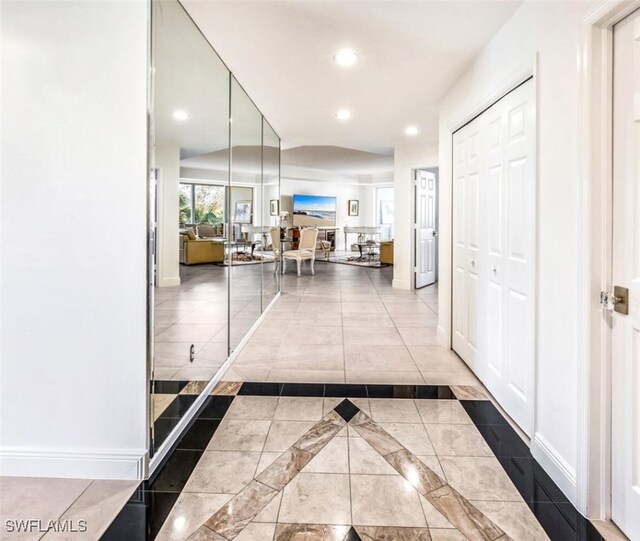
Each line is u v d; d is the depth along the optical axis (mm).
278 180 5629
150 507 1552
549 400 1748
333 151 8578
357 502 1573
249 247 4090
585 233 1462
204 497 1607
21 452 1735
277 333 3990
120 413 1727
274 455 1906
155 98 1827
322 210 13164
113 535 1403
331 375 2912
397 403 2461
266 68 3043
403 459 1869
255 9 2207
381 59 2820
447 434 2094
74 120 1669
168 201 2170
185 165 2455
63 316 1706
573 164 1548
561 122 1634
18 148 1674
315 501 1579
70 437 1736
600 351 1459
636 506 1361
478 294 2770
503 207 2324
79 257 1696
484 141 2627
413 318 4594
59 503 1571
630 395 1381
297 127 4934
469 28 2334
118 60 1655
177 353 2285
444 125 3520
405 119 4496
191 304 2572
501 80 2271
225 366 3041
